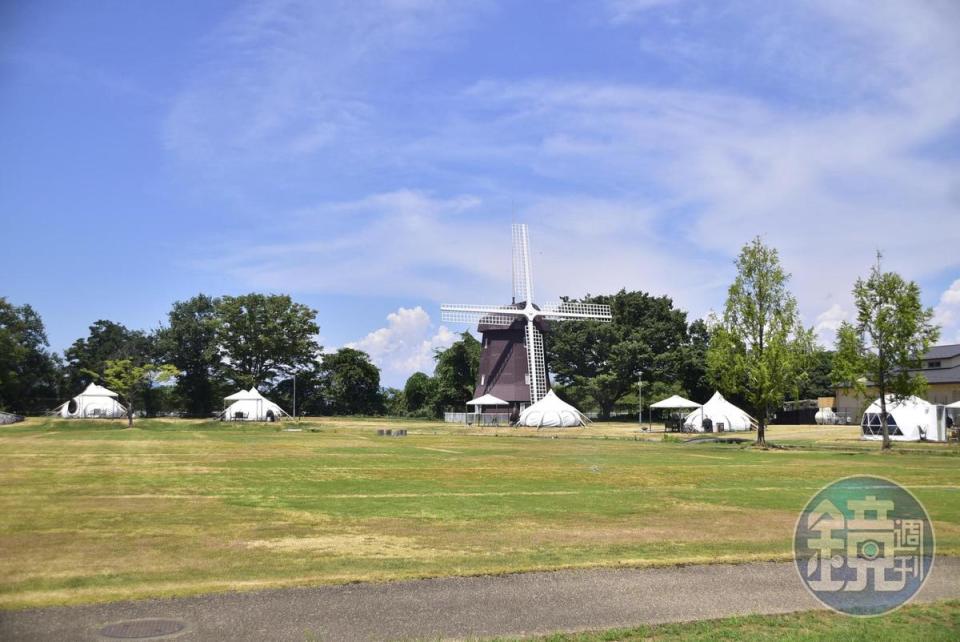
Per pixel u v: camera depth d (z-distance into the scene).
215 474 27.91
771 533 16.39
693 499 21.81
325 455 37.56
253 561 13.48
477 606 10.84
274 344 113.06
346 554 14.10
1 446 42.31
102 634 9.53
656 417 108.06
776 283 48.00
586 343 113.12
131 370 77.12
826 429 72.06
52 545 14.83
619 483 25.88
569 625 10.08
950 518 17.97
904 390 44.34
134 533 16.11
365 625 9.98
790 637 9.69
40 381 107.38
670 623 10.18
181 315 117.38
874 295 44.62
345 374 122.94
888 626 10.17
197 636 9.49
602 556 13.95
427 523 17.53
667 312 113.69
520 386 94.44
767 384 46.53
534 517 18.48
